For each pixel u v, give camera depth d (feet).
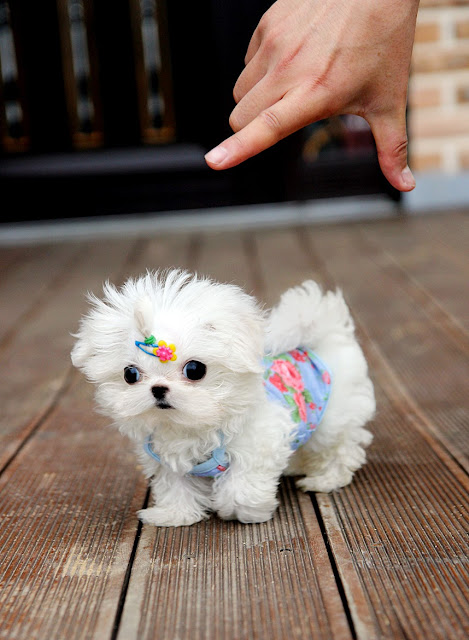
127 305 4.42
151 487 5.26
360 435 5.22
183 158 17.07
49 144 16.93
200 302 4.36
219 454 4.50
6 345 9.31
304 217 17.38
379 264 12.35
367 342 8.75
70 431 6.57
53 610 3.75
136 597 3.82
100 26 16.28
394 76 3.77
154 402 4.09
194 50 16.29
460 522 4.52
